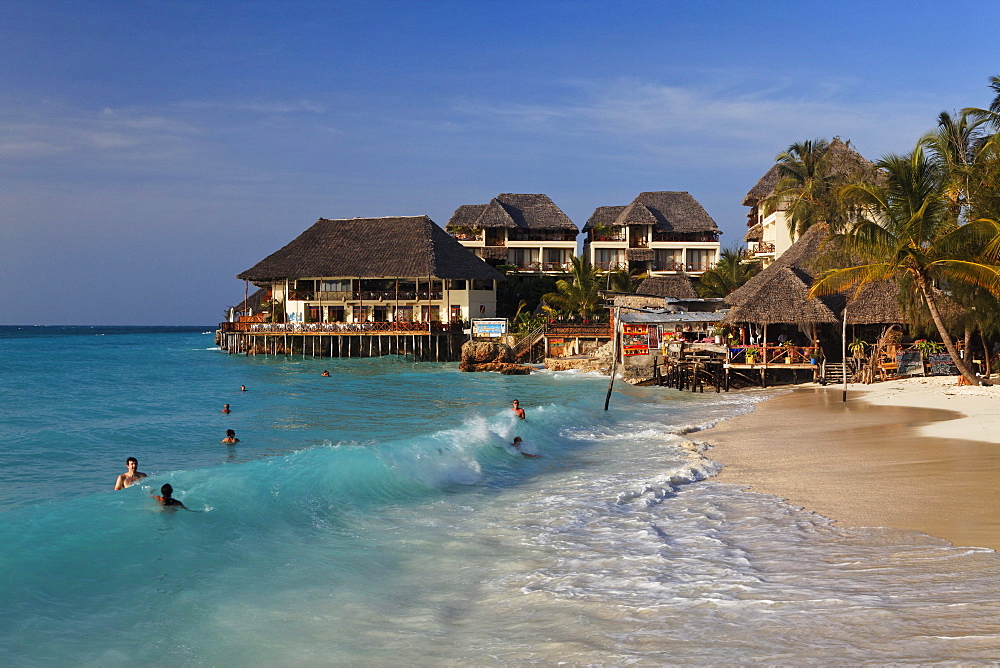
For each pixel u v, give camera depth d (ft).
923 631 20.08
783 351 122.42
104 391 120.78
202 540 32.30
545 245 266.16
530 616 23.93
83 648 21.85
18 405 99.50
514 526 36.76
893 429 64.69
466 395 117.70
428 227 235.20
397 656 21.24
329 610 25.12
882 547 29.40
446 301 224.74
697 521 36.32
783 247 212.84
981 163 96.43
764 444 61.11
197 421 84.07
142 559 29.48
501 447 59.21
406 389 128.06
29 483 50.11
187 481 41.06
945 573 25.39
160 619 24.16
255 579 28.27
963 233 87.76
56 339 430.61
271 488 40.78
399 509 40.45
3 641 21.85
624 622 22.72
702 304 148.97
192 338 466.29
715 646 20.22
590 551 31.63
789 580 25.81
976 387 92.07
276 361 207.00
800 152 193.06
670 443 64.08
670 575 27.48
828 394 104.17
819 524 33.88
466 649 21.54
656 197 274.16
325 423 83.05
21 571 26.73
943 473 43.65
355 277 221.46
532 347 186.91
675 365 126.21
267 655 21.53
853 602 22.82
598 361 167.84
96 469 55.52
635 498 42.37
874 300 120.06
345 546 33.04
